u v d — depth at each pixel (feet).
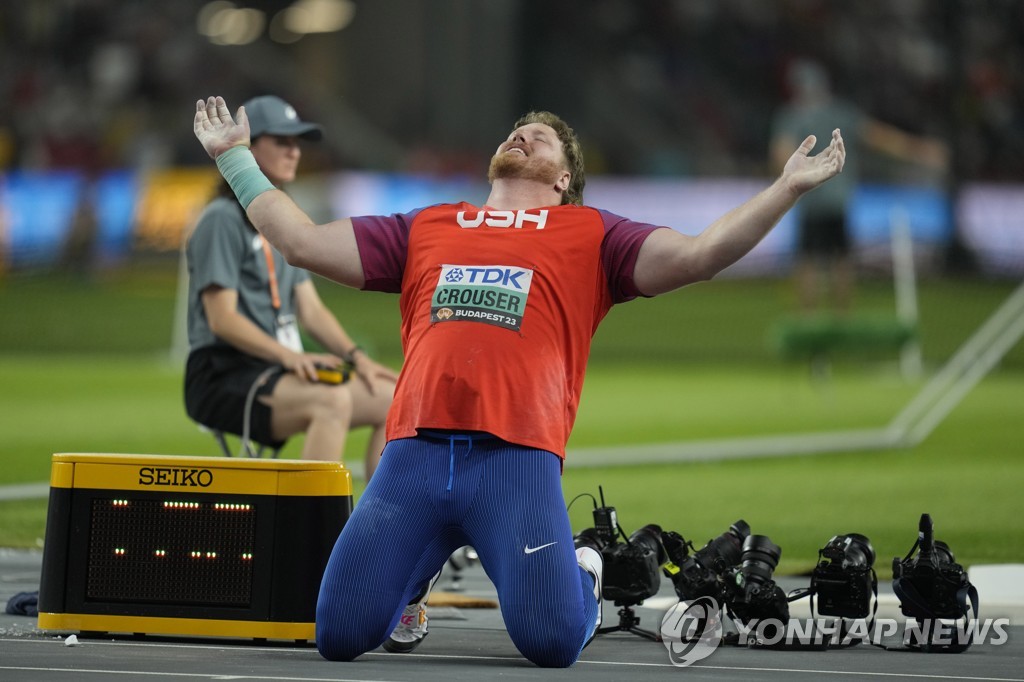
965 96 398.83
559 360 47.93
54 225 282.36
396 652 50.37
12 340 232.32
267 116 71.82
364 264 50.03
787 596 53.06
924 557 51.19
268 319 70.13
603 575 53.21
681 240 47.85
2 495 96.84
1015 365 214.90
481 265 48.65
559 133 52.85
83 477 52.39
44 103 358.64
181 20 395.96
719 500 99.60
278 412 66.39
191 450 122.62
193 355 69.05
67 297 274.57
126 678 41.68
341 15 397.39
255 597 51.34
